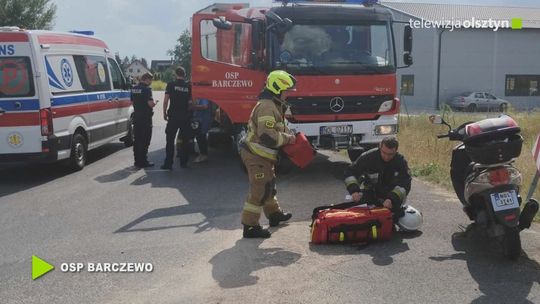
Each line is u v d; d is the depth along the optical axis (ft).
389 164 18.76
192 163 35.50
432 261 16.06
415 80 142.61
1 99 29.53
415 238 18.19
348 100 28.76
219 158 37.27
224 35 30.66
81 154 33.86
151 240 18.98
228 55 30.53
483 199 16.07
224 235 19.27
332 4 29.86
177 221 21.36
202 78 30.35
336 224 17.51
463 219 20.25
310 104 28.40
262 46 28.50
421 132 46.68
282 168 31.19
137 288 14.85
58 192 27.45
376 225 17.56
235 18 29.71
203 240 18.79
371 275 15.12
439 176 28.02
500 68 140.46
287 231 19.47
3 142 29.68
